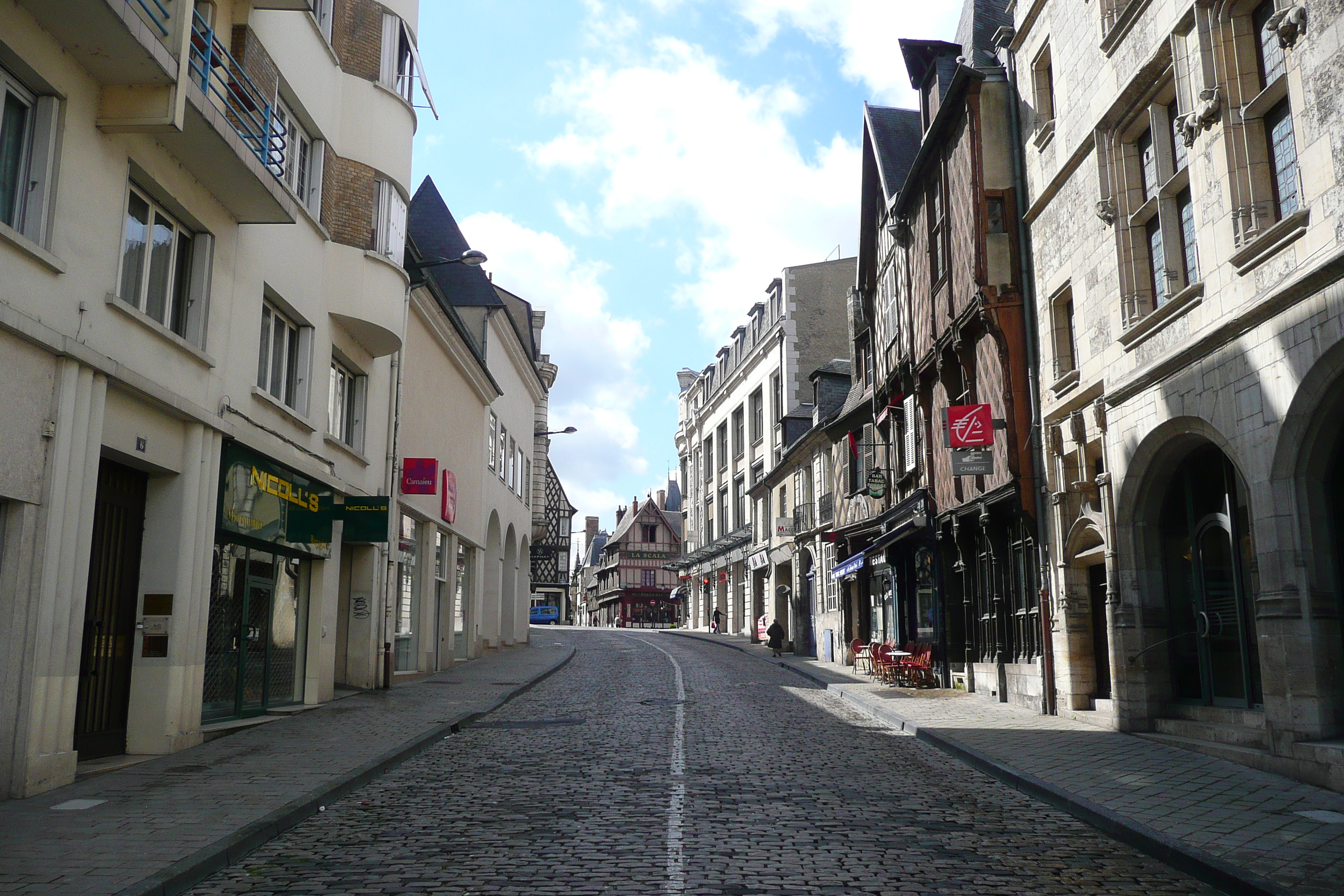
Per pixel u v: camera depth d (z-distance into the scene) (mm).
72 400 8930
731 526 51031
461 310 30750
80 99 9305
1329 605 9125
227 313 12609
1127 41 12531
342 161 16938
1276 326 9383
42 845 6641
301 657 15805
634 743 12227
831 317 42375
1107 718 13188
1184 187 11812
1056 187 15141
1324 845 6734
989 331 16406
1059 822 7973
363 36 17578
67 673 9008
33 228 8789
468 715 14555
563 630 61875
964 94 17422
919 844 7070
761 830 7379
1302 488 9250
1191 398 10992
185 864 6152
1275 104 9891
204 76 11055
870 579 27031
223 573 12938
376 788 9312
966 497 18688
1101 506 13672
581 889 5801
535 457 45125
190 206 11555
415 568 22688
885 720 15172
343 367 17922
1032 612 16109
